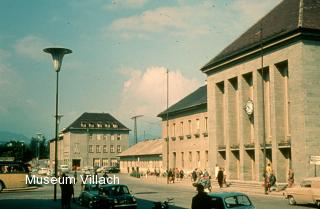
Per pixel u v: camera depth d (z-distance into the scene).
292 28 38.97
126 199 24.86
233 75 49.44
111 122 133.50
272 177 37.19
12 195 37.72
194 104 63.12
